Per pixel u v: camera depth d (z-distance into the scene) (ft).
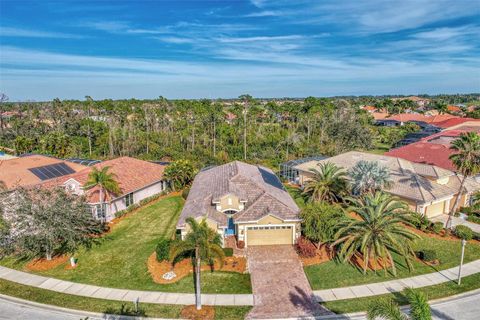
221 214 107.45
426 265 93.25
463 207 134.10
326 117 286.66
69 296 81.71
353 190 126.72
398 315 47.80
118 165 151.84
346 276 88.38
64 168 165.27
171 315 74.08
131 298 80.64
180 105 359.05
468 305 75.77
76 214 95.71
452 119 320.09
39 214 89.97
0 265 97.40
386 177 114.32
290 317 73.20
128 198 138.21
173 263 95.50
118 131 244.01
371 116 422.00
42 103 452.76
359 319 72.08
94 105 348.79
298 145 230.07
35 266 96.32
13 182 141.08
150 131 265.34
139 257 99.96
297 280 87.30
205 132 255.91
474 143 107.86
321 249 102.06
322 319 72.49
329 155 221.66
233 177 124.47
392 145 280.92
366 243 85.61
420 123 384.06
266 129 281.54
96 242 110.22
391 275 88.43
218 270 92.32
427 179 135.74
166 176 157.28
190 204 118.21
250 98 353.92
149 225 123.65
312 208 101.81
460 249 102.37
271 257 98.58
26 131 283.59
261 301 78.95
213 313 74.59
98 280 88.58
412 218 95.25
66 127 285.64
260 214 103.40
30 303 79.36
